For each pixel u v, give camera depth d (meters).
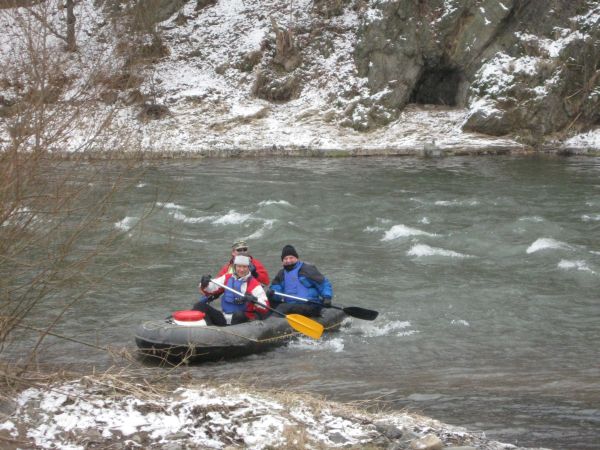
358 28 36.16
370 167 27.73
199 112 34.62
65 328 10.27
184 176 25.16
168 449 5.00
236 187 22.92
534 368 8.72
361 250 15.55
